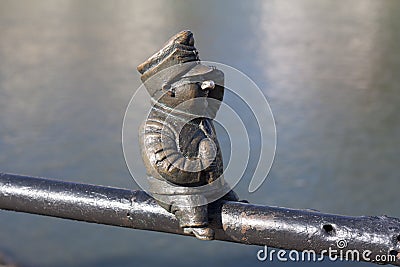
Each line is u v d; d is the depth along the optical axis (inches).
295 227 118.0
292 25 2137.1
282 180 764.0
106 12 2546.8
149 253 599.5
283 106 1087.0
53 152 884.6
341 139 906.1
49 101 1144.8
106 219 128.9
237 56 1585.9
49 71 1405.0
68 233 637.3
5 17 2322.8
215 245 600.1
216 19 2304.4
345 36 1882.4
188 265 573.0
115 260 588.4
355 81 1267.2
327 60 1496.1
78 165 839.7
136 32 2043.6
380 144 885.8
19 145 909.2
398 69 1385.3
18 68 1434.5
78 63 1507.1
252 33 1957.4
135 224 126.6
